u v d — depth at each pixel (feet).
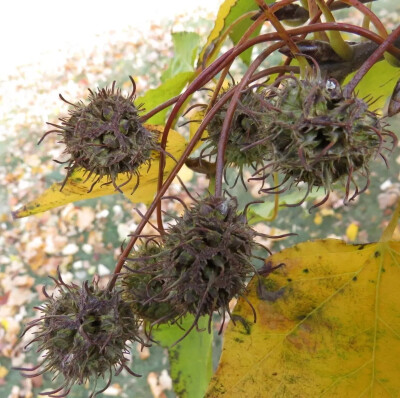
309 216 1.96
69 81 2.73
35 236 2.31
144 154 0.56
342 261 0.51
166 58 2.67
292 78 0.44
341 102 0.43
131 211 2.26
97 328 0.54
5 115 2.71
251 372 0.49
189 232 0.47
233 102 0.50
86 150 0.55
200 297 0.46
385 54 0.54
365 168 0.45
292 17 0.68
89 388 1.87
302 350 0.50
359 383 0.49
